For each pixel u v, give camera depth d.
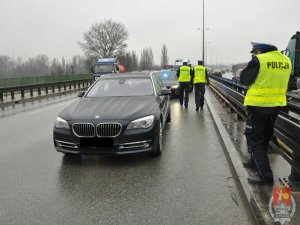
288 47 22.97
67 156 7.30
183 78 15.51
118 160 6.96
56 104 19.03
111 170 6.34
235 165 5.93
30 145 8.42
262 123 4.93
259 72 4.79
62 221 4.35
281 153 5.41
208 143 8.42
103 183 5.67
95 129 6.62
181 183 5.61
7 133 10.11
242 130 9.02
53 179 5.89
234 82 18.22
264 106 4.85
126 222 4.29
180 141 8.66
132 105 7.33
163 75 21.36
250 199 4.51
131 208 4.70
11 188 5.49
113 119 6.66
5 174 6.18
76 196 5.14
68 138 6.74
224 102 14.71
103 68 35.00
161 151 7.44
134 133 6.64
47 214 4.55
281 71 4.83
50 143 8.62
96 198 5.05
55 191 5.34
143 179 5.83
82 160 6.99
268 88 4.82
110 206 4.77
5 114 14.76
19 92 28.22
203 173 6.11
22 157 7.30
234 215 4.44
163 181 5.71
